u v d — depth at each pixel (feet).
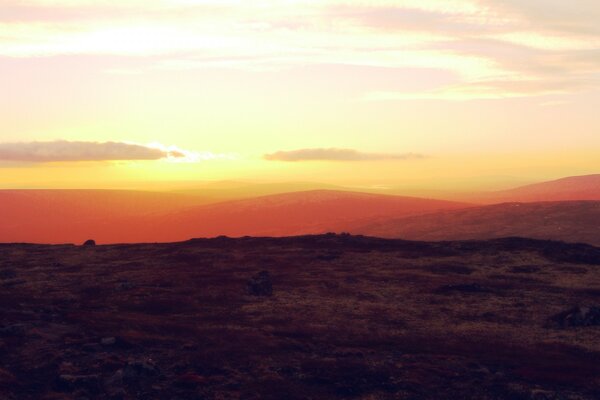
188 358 149.89
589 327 189.78
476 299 229.04
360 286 250.16
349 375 140.56
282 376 140.77
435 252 328.08
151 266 293.64
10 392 123.85
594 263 299.38
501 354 160.97
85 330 168.14
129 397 126.00
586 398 127.95
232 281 258.16
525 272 279.69
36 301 212.64
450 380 139.64
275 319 198.08
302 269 286.46
